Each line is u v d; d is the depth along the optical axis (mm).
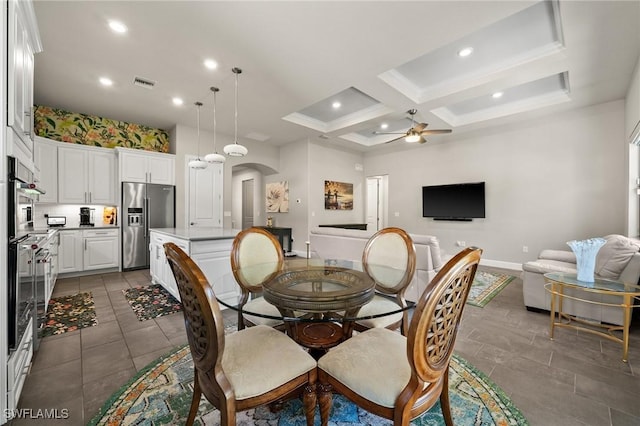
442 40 2725
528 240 5086
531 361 2037
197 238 2908
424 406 1094
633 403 1598
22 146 1801
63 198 4441
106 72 3367
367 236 3586
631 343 2283
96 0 2213
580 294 2688
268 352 1257
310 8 2303
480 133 5676
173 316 2850
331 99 4676
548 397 1649
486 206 5598
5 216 1332
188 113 4777
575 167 4598
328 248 4070
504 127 5355
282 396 1165
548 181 4863
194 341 1116
